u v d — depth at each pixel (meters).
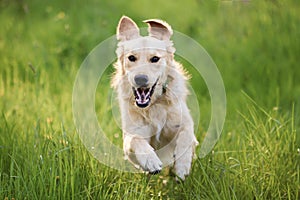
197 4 12.20
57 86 8.38
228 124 6.97
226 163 5.78
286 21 9.62
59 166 5.45
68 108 7.38
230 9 10.68
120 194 5.54
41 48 9.84
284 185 5.65
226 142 6.43
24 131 6.53
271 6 10.23
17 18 12.01
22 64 9.16
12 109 7.37
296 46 9.03
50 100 7.52
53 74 8.74
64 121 6.80
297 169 5.78
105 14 11.81
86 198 5.36
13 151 5.68
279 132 6.23
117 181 5.67
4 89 8.15
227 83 8.55
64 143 5.99
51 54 9.82
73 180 5.28
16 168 5.73
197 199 5.40
